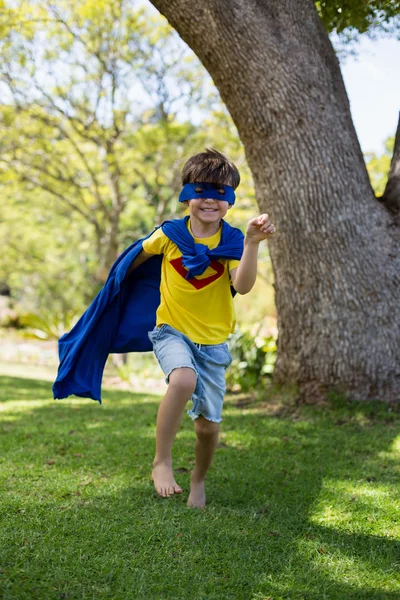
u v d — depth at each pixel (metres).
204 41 5.47
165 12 5.47
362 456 4.39
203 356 3.03
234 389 9.02
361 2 5.76
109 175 16.70
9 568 2.37
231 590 2.32
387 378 5.50
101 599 2.20
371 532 2.98
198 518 3.01
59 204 21.03
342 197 5.55
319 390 5.69
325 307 5.62
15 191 19.16
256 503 3.35
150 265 3.44
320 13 6.07
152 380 12.19
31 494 3.32
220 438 4.91
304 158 5.54
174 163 16.33
